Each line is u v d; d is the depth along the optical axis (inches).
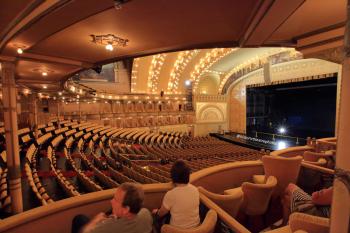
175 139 922.1
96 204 111.2
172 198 92.1
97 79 909.8
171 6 147.8
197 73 1026.1
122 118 937.5
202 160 497.0
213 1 143.6
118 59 283.6
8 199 253.1
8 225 89.0
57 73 357.7
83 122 831.1
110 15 156.5
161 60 903.7
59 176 307.1
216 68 1063.0
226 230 85.9
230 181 168.6
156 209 112.6
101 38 205.2
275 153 218.1
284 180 155.9
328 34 196.9
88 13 148.6
